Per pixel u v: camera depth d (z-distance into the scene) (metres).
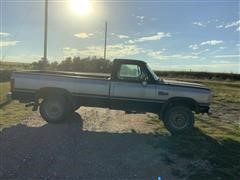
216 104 16.86
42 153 6.59
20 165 5.89
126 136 8.42
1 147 6.86
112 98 9.33
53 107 9.48
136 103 9.29
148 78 9.27
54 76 9.49
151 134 8.82
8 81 25.83
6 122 9.43
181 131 9.00
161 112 9.18
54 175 5.53
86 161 6.27
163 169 6.02
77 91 9.43
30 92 9.55
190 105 9.23
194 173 5.86
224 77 53.28
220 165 6.30
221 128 10.10
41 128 8.82
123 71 9.34
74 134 8.33
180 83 9.65
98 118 10.99
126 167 6.05
